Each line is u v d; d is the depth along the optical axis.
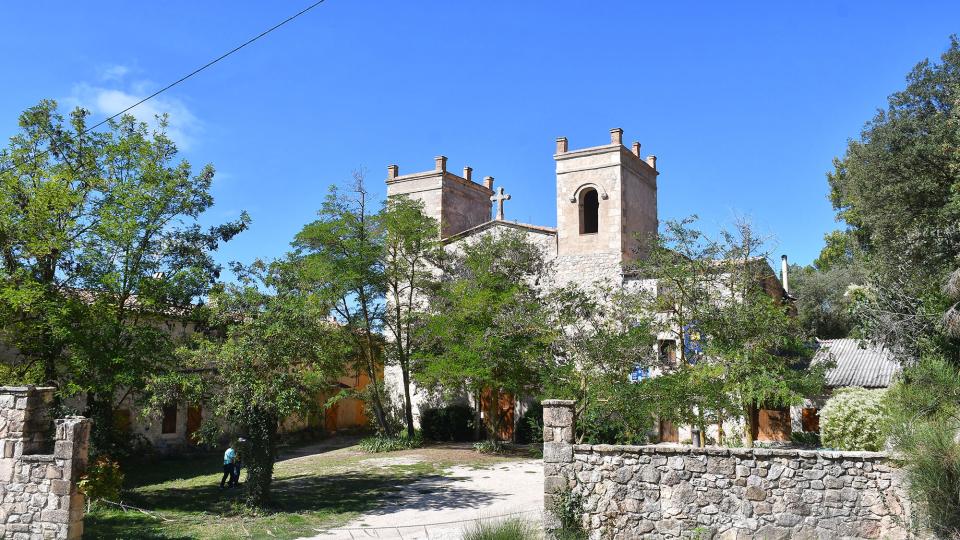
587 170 31.48
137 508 17.97
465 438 31.39
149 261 20.59
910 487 10.44
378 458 26.45
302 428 35.28
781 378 19.12
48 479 13.92
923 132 27.92
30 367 20.20
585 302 23.98
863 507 11.11
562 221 31.69
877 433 16.64
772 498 11.66
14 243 18.53
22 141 19.20
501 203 33.38
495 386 26.25
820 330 43.59
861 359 26.50
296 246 29.00
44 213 18.08
